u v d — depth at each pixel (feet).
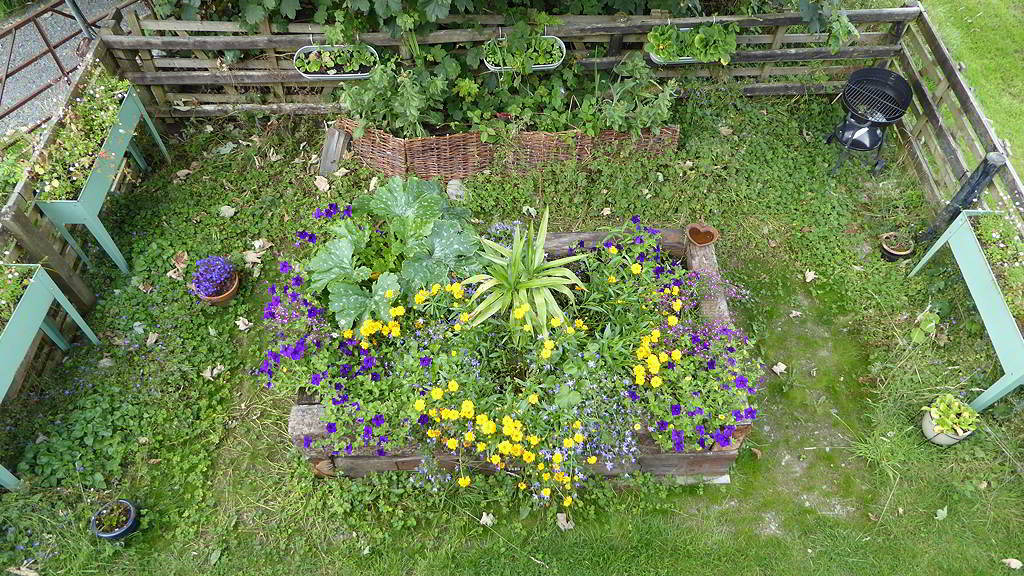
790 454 13.05
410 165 17.12
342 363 12.06
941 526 11.96
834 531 11.98
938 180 16.94
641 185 17.19
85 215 14.10
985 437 12.72
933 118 16.94
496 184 17.15
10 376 11.81
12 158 13.92
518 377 12.20
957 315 14.46
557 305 12.35
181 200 17.06
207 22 16.34
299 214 16.87
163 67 17.95
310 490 12.40
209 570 11.48
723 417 11.12
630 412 11.18
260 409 13.61
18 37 20.62
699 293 13.24
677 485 12.51
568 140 16.88
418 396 11.39
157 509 12.17
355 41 16.55
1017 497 12.17
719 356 11.94
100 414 13.01
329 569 11.54
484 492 12.14
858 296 15.33
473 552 11.65
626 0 16.57
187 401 13.55
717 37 16.87
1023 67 19.26
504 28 16.63
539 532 11.89
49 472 12.20
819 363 14.38
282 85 18.24
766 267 15.96
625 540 11.80
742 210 16.84
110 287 15.29
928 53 17.66
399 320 12.37
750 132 18.31
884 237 15.99
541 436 10.93
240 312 15.05
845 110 18.95
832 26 16.63
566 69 17.65
